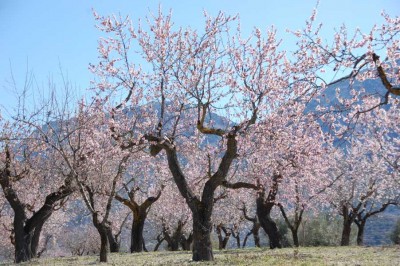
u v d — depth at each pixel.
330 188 36.53
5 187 23.47
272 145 20.09
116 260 20.45
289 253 20.42
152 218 43.88
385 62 12.33
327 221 47.00
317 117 13.53
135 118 21.55
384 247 23.19
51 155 25.16
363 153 34.72
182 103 19.64
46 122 21.31
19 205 23.52
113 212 46.69
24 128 24.80
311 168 25.53
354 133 13.62
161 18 19.84
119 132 20.22
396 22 12.27
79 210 37.47
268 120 18.27
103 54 20.55
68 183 22.77
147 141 18.72
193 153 24.70
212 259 17.16
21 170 26.52
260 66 18.55
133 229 30.17
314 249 23.80
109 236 33.72
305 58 13.13
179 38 19.64
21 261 22.66
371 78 12.50
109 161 24.12
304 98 14.05
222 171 17.50
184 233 46.03
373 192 36.12
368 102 13.31
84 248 60.09
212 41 19.12
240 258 17.75
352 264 14.54
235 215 42.06
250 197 37.41
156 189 34.28
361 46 12.62
